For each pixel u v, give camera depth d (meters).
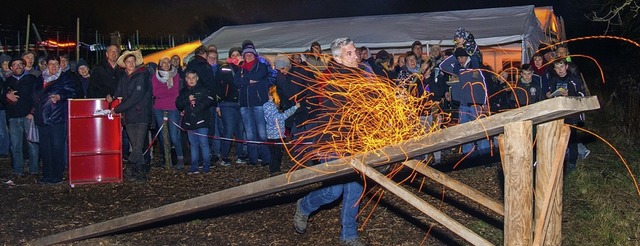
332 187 6.62
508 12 15.96
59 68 10.02
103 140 10.12
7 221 7.89
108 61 10.68
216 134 11.81
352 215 6.68
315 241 7.19
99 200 9.12
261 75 10.96
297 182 5.38
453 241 7.16
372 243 7.14
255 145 11.25
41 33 19.73
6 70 11.28
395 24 16.06
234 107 11.24
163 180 10.36
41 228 7.72
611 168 10.75
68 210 8.55
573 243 7.17
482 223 7.69
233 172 10.91
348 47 6.34
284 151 12.34
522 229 4.26
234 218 7.99
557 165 4.52
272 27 17.58
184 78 10.83
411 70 11.12
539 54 10.47
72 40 19.72
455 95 10.53
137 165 10.30
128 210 8.62
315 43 10.59
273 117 10.41
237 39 16.97
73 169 9.98
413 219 7.87
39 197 9.19
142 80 10.12
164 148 11.13
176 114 11.03
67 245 6.84
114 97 10.16
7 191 9.46
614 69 21.48
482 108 10.41
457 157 11.38
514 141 4.22
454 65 10.45
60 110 9.95
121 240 7.16
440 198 8.75
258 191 5.54
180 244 7.11
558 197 4.70
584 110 4.07
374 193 8.83
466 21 15.78
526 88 10.31
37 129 10.43
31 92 10.48
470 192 5.60
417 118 6.18
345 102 6.20
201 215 8.08
